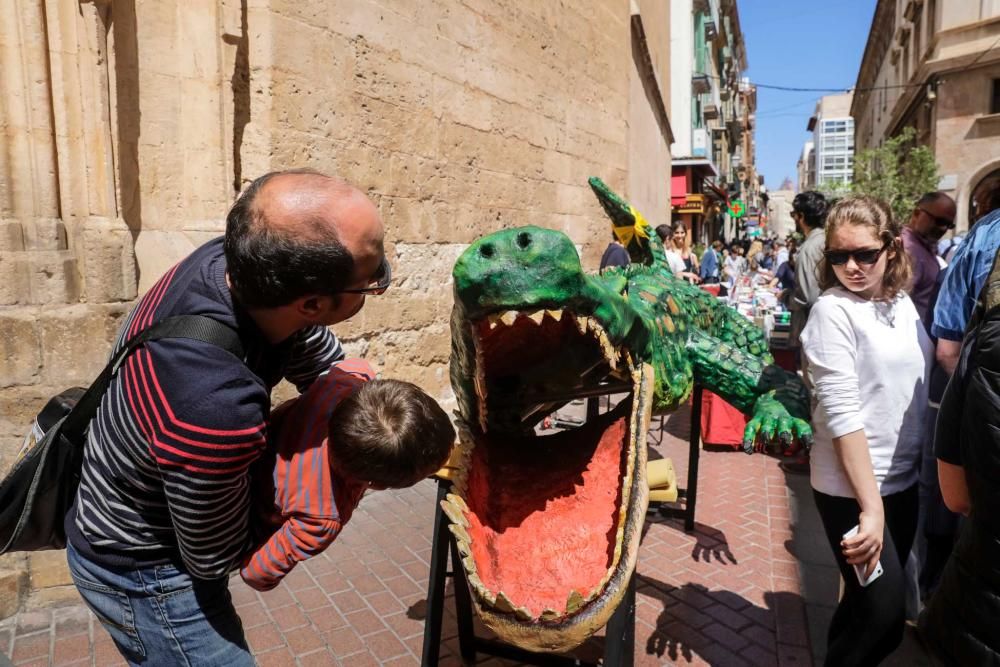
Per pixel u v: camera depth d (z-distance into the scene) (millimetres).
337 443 1486
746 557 3887
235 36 4074
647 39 12984
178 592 1593
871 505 2170
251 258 1349
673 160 23797
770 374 2945
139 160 3814
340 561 3814
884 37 38125
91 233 3492
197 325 1435
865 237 2238
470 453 2188
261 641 3090
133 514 1524
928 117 24875
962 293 3082
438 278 5875
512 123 6902
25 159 3402
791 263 8359
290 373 1933
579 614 1763
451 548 2832
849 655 2320
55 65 3428
